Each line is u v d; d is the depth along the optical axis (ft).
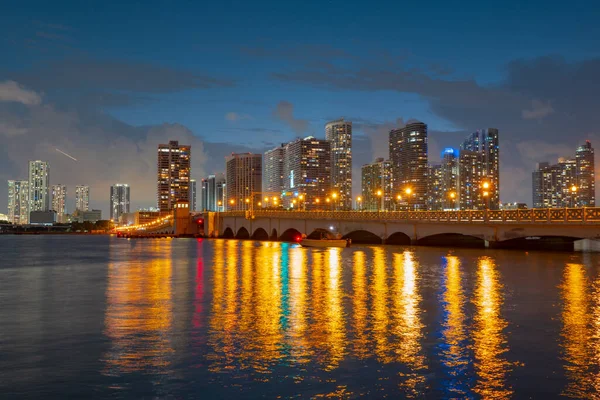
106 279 168.14
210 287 142.51
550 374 63.57
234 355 71.87
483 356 70.85
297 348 75.20
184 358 70.59
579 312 101.04
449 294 125.08
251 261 238.89
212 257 274.36
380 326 89.15
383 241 368.07
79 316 100.73
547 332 84.23
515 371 64.64
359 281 152.15
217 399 56.49
